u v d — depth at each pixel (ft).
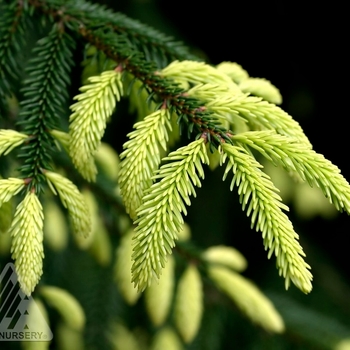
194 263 2.74
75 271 3.46
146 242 2.33
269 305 2.72
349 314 4.39
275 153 2.39
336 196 2.37
